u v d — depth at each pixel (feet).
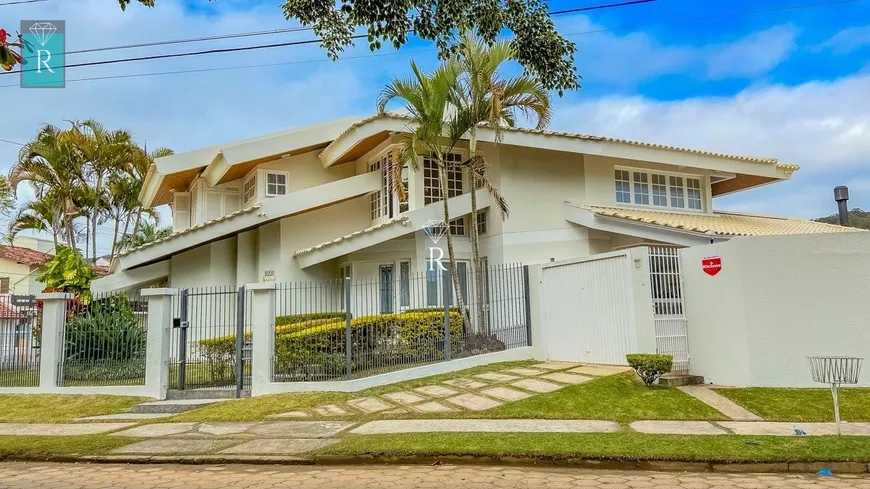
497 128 47.75
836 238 34.63
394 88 45.65
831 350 33.65
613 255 39.65
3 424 34.30
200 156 63.72
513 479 20.49
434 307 46.98
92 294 51.67
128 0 23.75
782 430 26.22
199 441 27.55
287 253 56.75
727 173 65.10
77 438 28.73
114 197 85.81
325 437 27.35
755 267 35.01
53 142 78.74
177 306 41.75
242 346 39.27
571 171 58.59
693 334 37.68
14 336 44.88
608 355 39.68
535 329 45.73
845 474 20.89
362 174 58.90
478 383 37.50
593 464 22.11
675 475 20.88
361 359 40.29
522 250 55.06
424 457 23.22
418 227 52.34
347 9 24.41
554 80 28.27
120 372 42.42
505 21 27.25
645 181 62.80
